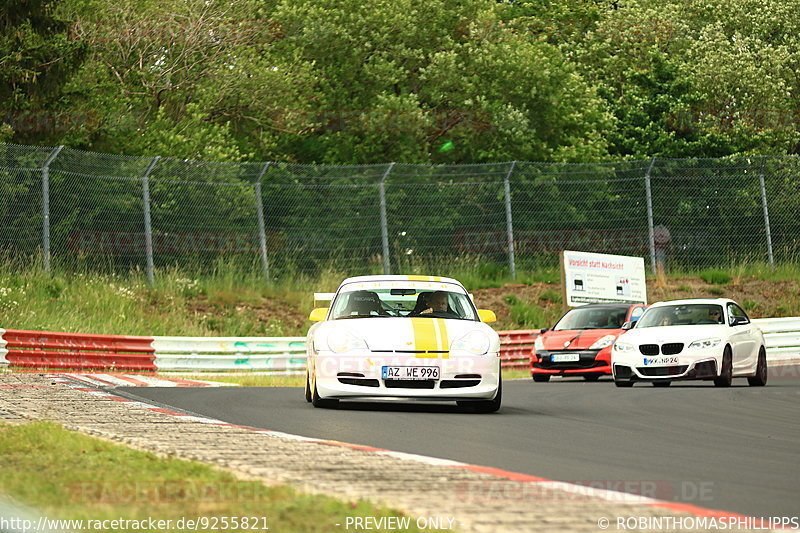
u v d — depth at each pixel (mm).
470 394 46062
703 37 181000
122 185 99688
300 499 22047
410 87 148000
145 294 98312
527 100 143625
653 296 117250
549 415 46906
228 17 133625
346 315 50062
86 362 78188
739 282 121125
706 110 173250
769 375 84500
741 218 121938
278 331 100000
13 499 21547
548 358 80062
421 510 21703
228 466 27219
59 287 93438
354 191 109312
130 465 26547
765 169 122125
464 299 51625
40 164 95250
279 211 107312
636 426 42750
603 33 180625
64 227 96688
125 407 44219
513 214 115188
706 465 31781
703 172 122188
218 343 86688
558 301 113938
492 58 143000
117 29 127250
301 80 134375
